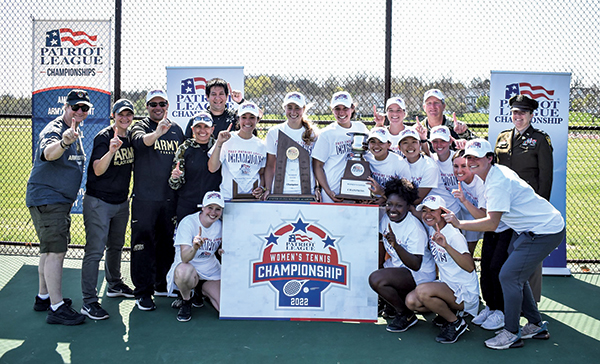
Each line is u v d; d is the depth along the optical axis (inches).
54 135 157.8
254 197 176.4
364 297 171.5
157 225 184.2
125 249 255.3
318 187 183.2
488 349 150.6
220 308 171.2
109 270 192.2
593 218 345.4
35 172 161.5
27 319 168.7
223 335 158.1
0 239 275.1
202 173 177.9
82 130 224.7
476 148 148.9
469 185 173.2
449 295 153.7
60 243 164.4
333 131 180.7
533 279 180.7
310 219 174.2
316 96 252.8
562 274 222.7
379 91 239.6
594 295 199.2
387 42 230.8
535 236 150.1
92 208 171.9
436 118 201.0
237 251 173.3
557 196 218.1
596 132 262.7
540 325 157.9
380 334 160.9
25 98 262.5
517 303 150.6
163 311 178.7
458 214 186.2
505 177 151.1
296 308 171.3
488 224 149.1
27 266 225.6
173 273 170.1
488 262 173.0
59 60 223.6
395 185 163.2
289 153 178.5
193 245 163.6
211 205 168.1
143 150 175.3
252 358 142.3
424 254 165.2
